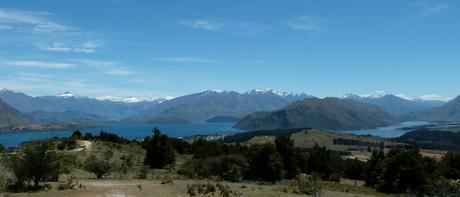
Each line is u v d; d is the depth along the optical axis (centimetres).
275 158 10056
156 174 8994
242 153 12581
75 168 8444
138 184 5928
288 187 7019
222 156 9894
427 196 8600
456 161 10700
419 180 9056
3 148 8606
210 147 13700
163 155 11000
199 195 5066
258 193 5709
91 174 8006
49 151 5650
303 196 5825
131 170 9575
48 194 4772
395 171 9244
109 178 7481
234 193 5400
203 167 9525
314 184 6731
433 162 10444
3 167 5328
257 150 10175
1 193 4806
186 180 7500
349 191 7906
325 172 12450
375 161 10588
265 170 9962
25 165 5266
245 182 8594
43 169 5344
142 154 12781
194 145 14788
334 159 13525
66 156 8550
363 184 10844
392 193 8988
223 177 9194
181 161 12281
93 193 4869
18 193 4859
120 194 4794
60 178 6656
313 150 12938
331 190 7438
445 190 7375
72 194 4781
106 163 7719
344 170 12888
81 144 12119
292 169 11256
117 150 12275
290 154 11325
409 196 8462
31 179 5541
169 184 6053
